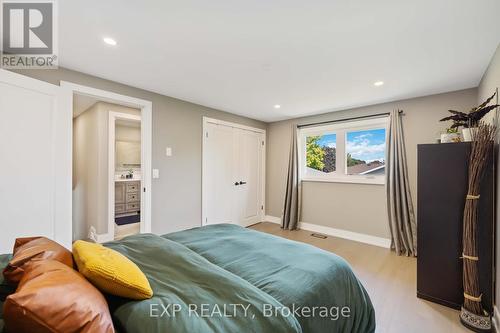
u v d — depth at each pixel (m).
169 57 2.13
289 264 1.37
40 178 2.07
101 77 2.60
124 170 5.79
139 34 1.77
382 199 3.51
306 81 2.66
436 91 2.95
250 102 3.51
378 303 2.02
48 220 2.11
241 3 1.43
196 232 2.02
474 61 2.14
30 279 0.74
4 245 1.84
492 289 1.77
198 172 3.69
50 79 2.26
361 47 1.92
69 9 1.48
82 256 0.98
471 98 2.81
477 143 1.81
